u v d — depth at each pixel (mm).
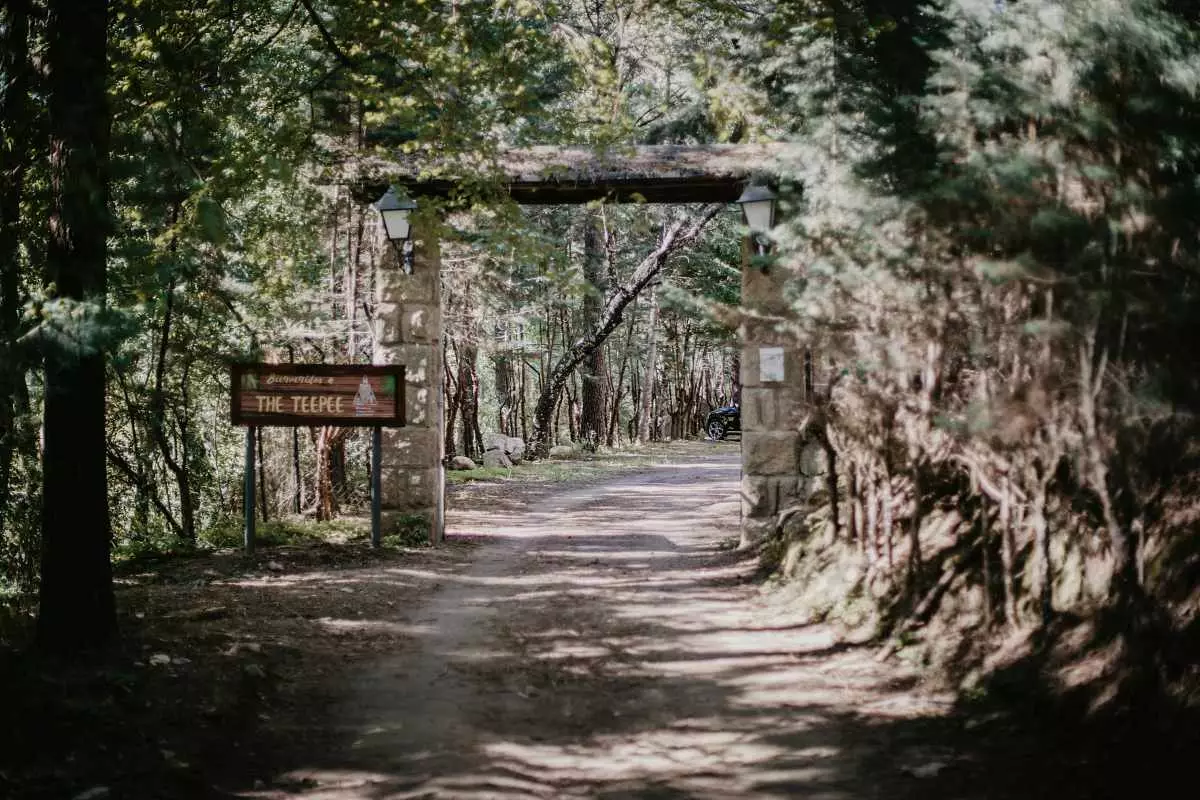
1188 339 4734
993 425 5324
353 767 4859
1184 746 4125
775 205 11094
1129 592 5008
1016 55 5523
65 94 6059
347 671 6629
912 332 6121
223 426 17266
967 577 6766
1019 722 5094
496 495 21031
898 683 6117
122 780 4570
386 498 12992
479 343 23172
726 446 45375
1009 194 4910
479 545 13289
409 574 10484
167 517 13578
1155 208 4461
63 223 6051
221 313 13477
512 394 41406
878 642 6945
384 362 13008
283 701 5926
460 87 9648
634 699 6023
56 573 6367
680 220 23891
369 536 12961
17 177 7090
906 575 7234
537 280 24297
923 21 7660
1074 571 5910
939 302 5809
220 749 5078
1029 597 6066
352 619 8203
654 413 52688
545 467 29203
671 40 15719
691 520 16531
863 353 6523
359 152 12578
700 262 26406
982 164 5000
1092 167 4609
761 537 12055
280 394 11766
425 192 12586
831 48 7730
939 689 5891
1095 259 4609
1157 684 4570
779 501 12102
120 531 13914
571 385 42156
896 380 6754
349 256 16438
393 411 12117
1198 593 4648
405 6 9078
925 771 4570
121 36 9164
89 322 5051
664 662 6891
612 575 10727
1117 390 4781
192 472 15492
